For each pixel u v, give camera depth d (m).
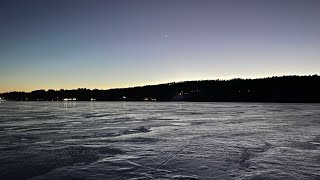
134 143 14.38
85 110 58.50
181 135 17.50
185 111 53.22
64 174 8.66
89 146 13.49
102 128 21.86
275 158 10.75
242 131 19.61
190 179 8.05
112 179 8.09
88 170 9.08
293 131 19.55
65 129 21.16
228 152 11.93
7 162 10.21
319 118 32.88
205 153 11.72
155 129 21.03
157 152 11.95
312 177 8.26
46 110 57.81
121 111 53.50
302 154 11.53
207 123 26.31
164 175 8.44
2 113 44.97
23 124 25.39
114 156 11.18
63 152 12.04
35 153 11.85
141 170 9.02
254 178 8.14
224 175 8.43
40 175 8.61
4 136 17.22
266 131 19.58
